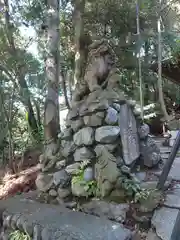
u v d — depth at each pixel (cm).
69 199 216
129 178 197
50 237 170
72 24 554
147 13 537
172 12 589
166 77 666
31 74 491
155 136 516
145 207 180
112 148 201
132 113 229
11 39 452
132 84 603
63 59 596
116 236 160
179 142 189
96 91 223
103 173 196
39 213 200
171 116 620
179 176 230
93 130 212
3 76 462
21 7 467
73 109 234
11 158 472
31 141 527
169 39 558
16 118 536
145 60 594
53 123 329
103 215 188
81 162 215
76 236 160
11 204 225
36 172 406
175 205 178
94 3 521
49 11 363
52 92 344
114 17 530
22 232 192
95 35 502
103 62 228
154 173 222
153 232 167
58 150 244
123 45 542
